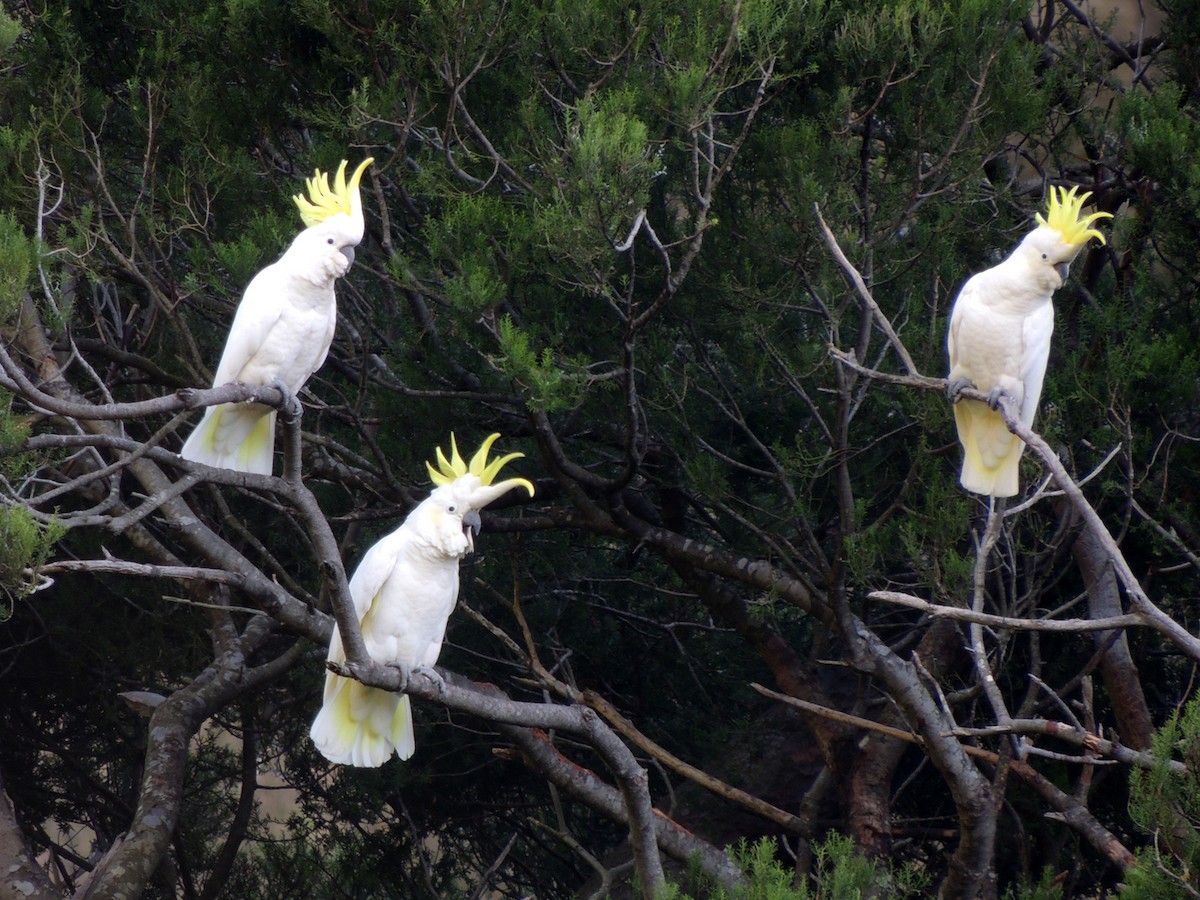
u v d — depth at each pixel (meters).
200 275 10.85
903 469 12.49
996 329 8.38
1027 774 9.30
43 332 10.20
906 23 9.73
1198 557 10.47
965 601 9.57
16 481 9.17
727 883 9.50
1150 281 10.82
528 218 9.76
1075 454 10.99
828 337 10.26
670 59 9.35
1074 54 12.02
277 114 10.99
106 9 11.59
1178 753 8.40
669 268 8.92
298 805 18.28
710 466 10.91
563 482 11.70
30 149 10.30
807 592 11.46
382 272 11.84
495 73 10.74
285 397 6.50
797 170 9.98
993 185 11.89
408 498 11.68
